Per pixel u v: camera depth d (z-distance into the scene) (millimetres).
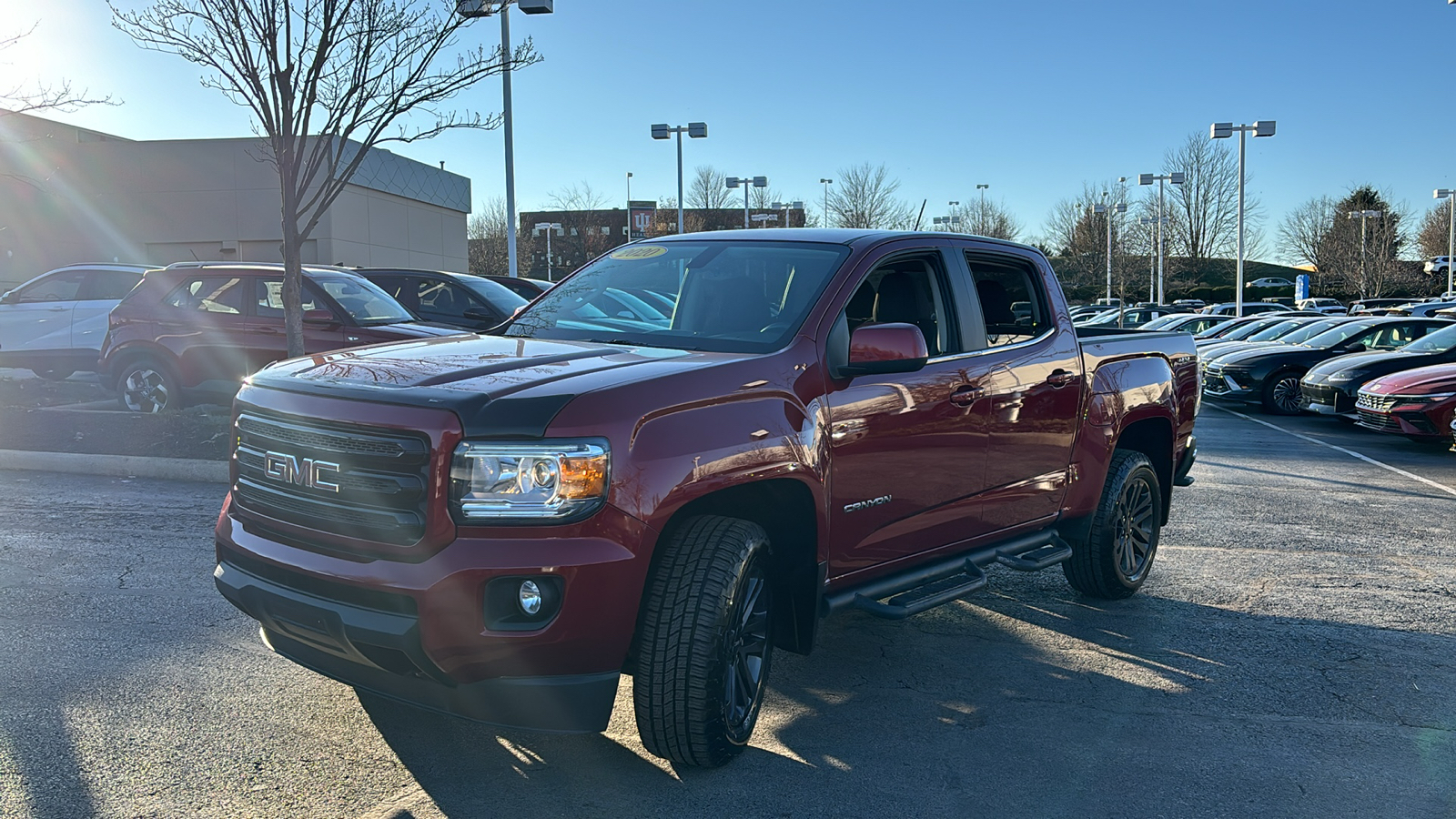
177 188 29688
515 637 3012
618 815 3246
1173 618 5562
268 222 29406
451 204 37688
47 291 14633
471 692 3125
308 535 3250
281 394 3412
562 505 3027
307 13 9141
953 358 4516
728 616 3338
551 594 3041
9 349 14258
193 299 10734
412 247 34906
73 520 6980
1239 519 8219
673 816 3244
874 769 3621
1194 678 4633
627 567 3104
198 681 4238
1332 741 3955
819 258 4297
